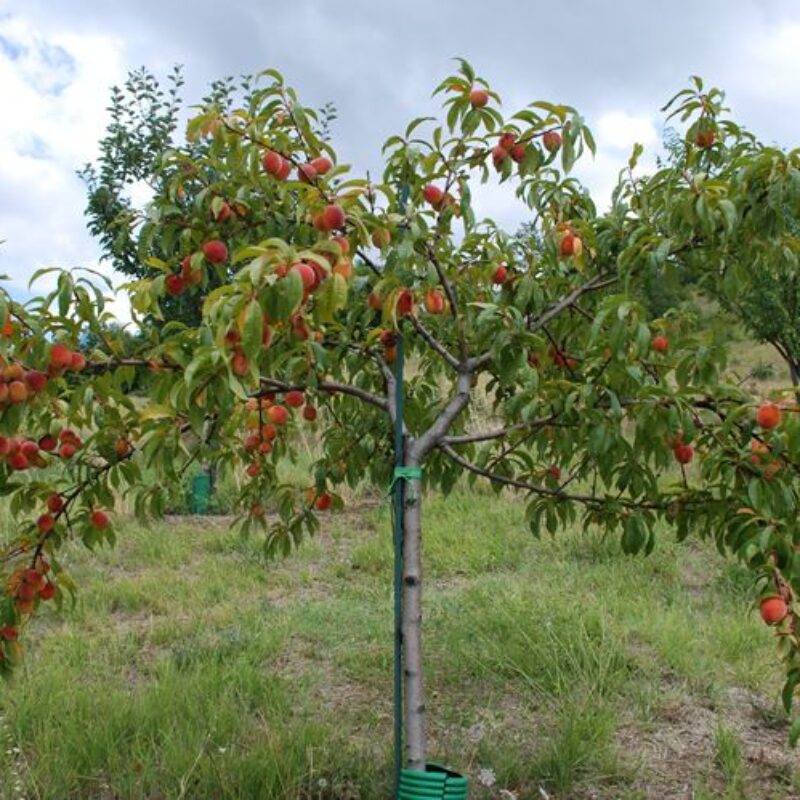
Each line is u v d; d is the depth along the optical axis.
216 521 8.56
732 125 2.80
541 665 4.42
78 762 3.46
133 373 2.50
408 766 2.51
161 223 2.51
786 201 2.42
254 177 2.48
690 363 2.55
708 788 3.47
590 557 6.75
